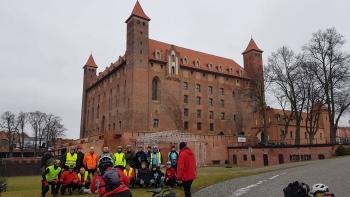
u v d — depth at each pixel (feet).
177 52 218.59
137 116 190.08
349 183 46.91
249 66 256.32
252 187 47.32
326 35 150.82
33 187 75.87
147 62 201.16
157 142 151.33
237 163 177.17
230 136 189.47
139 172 51.98
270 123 242.37
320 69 151.02
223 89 241.35
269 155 158.20
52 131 304.30
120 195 21.15
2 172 165.78
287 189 26.27
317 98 154.61
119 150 49.39
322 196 25.00
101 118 245.86
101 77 252.42
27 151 298.15
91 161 50.42
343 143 133.08
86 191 49.11
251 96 192.44
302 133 268.62
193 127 217.56
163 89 207.21
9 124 286.46
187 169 35.06
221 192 43.78
